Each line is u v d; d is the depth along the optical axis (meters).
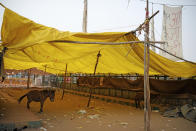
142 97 9.79
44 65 14.31
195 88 9.27
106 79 15.62
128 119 6.67
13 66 16.02
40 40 4.26
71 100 12.88
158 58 7.17
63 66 13.84
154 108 9.74
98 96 14.94
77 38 5.40
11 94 13.20
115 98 13.32
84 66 12.12
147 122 4.54
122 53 7.57
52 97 7.44
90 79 17.84
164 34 9.99
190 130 5.23
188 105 7.78
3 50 4.23
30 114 5.39
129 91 13.02
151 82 11.28
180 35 9.57
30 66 15.62
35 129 4.47
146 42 4.78
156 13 4.56
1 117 4.72
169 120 6.78
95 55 8.93
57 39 4.43
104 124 5.68
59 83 26.70
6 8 4.05
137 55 7.30
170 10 10.16
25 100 10.69
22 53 7.55
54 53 7.24
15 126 4.28
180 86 9.90
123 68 10.55
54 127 4.94
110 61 9.54
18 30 4.29
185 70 8.20
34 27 4.57
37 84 33.16
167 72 8.79
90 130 4.85
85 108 9.20
